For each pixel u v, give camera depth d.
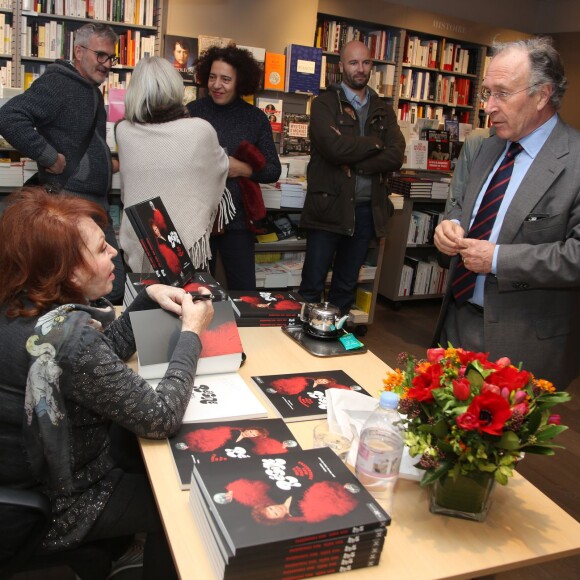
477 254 1.78
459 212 2.12
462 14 6.41
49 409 1.19
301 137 4.84
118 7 4.41
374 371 1.79
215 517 0.97
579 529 1.19
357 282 4.06
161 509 1.11
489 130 2.41
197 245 2.44
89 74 2.81
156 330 1.55
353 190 3.57
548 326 1.87
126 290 2.02
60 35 4.36
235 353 1.63
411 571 1.02
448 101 6.12
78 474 1.35
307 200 3.66
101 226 1.41
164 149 2.34
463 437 1.06
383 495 1.15
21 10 4.18
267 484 1.05
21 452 1.26
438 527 1.15
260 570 0.92
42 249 1.21
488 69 1.77
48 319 1.21
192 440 1.31
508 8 6.70
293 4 4.81
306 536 0.93
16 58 4.26
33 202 1.26
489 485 1.14
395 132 3.68
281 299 2.23
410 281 5.10
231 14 4.62
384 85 5.61
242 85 3.07
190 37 4.53
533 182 1.78
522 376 1.11
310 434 1.40
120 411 1.25
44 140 2.64
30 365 1.19
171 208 2.38
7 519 1.19
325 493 1.04
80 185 2.80
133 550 1.95
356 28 5.50
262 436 1.34
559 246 1.72
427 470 1.11
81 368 1.20
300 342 1.93
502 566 1.07
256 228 3.36
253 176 3.03
